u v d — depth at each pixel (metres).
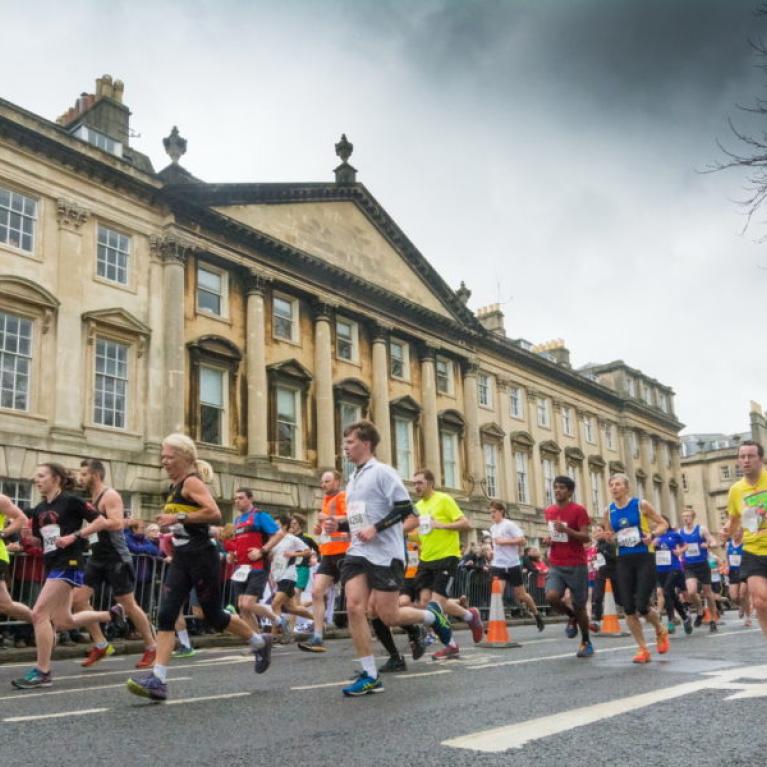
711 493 73.38
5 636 11.05
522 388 41.09
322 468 27.38
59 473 7.62
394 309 32.44
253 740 4.66
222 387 25.17
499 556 15.13
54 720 5.45
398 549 6.63
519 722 5.13
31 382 20.09
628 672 7.76
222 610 6.54
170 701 6.23
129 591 9.14
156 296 23.44
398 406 32.00
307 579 14.59
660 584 14.58
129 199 23.28
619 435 50.16
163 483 21.95
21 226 20.70
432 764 3.99
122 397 22.22
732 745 4.36
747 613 16.30
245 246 26.41
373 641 13.37
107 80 26.00
